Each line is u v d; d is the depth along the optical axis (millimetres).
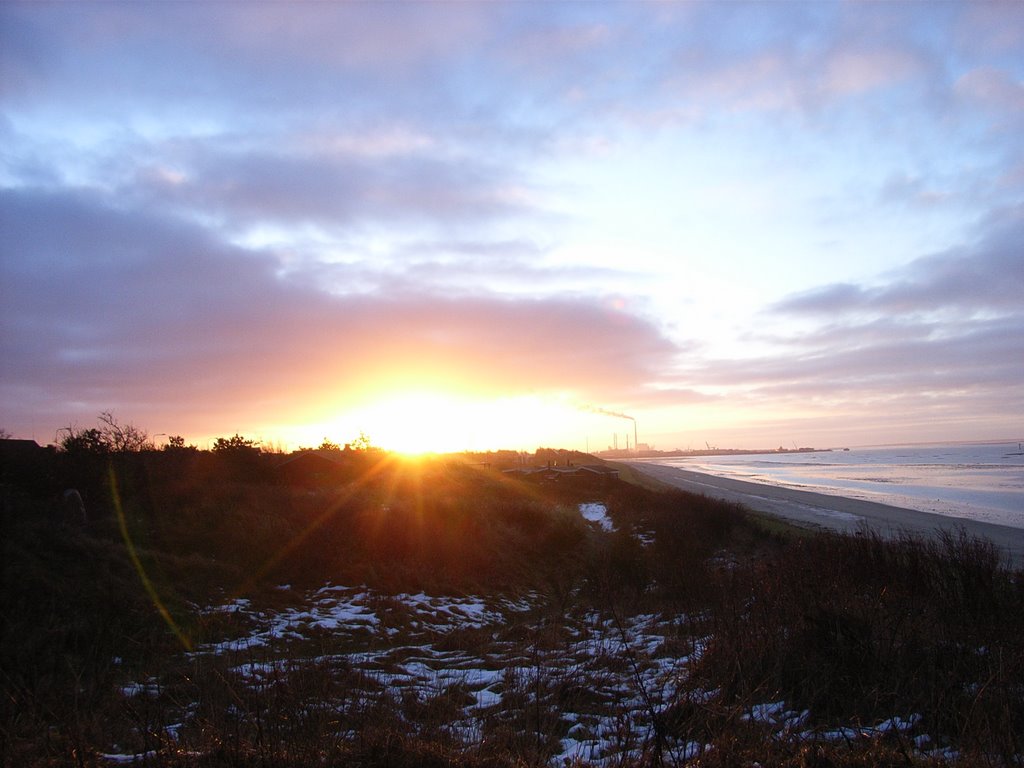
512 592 17422
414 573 16750
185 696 6969
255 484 25297
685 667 7906
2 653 8109
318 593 14648
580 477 55375
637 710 6473
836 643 6812
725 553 23984
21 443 20656
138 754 4965
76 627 9312
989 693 5480
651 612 13672
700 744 4941
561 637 11250
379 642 11523
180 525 17047
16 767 4582
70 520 14891
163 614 11047
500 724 5859
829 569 10430
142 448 23516
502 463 74562
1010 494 61000
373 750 4785
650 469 128000
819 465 153125
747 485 77688
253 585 14180
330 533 18047
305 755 4609
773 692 6535
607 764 4863
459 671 9055
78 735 4926
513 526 24547
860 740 5102
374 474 31438
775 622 7645
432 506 22516
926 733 5418
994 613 8055
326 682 6723
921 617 7863
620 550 20281
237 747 4672
